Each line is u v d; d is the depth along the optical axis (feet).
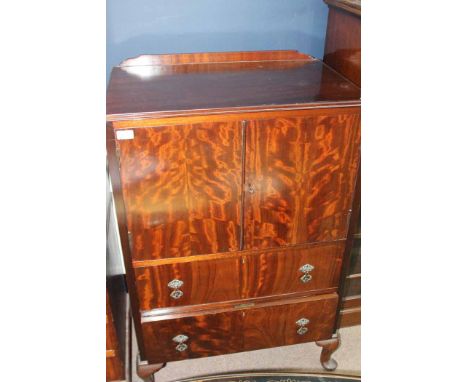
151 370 5.16
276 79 4.52
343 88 4.27
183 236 4.32
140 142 3.73
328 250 4.79
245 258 4.61
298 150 4.05
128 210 4.06
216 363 5.93
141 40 5.30
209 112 3.68
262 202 4.28
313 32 5.67
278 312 5.05
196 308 4.84
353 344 6.25
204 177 4.01
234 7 5.33
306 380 5.69
